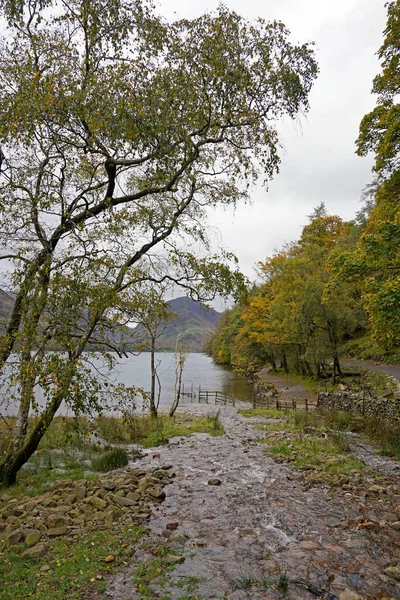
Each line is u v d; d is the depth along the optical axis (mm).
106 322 8961
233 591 4453
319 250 34938
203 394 39531
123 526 6328
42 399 21391
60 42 8867
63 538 5809
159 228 10562
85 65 8969
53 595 4246
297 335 33094
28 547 5496
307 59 9273
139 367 82125
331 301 28422
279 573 4898
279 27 8891
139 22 8461
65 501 7422
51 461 11242
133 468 10594
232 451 12891
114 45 8609
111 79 8203
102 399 8477
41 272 7910
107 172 9633
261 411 25562
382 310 12656
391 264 14273
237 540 5898
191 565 5070
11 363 7762
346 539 5922
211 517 6875
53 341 7875
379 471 9930
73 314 7648
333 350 30828
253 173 10633
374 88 18406
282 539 5957
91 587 4445
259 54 9148
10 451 9055
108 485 8336
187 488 8664
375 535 6047
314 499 7840
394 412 17547
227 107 9320
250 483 9078
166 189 9914
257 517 6871
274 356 58344
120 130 7832
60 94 8062
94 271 8461
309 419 19031
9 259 8664
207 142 10195
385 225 13711
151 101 8219
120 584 4539
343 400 22344
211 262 10039
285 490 8500
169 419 21375
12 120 7945
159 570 4906
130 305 9273
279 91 9320
